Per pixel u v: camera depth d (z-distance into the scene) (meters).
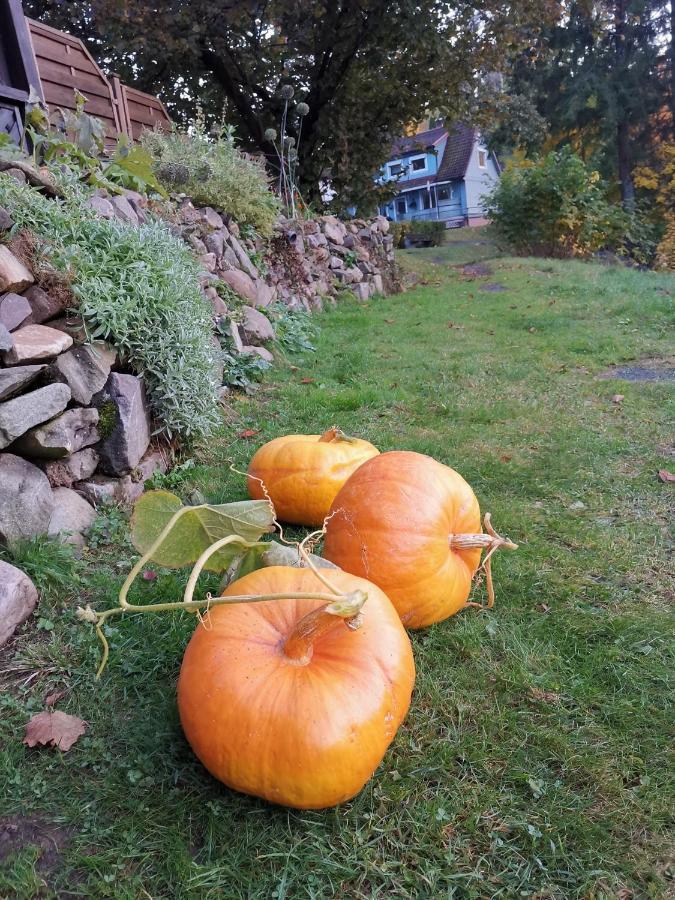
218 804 1.57
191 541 1.74
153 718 1.82
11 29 5.36
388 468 2.19
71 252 2.96
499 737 1.79
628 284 11.20
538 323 8.09
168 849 1.46
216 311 5.32
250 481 2.90
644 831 1.53
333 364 6.10
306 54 13.62
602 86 25.75
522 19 13.51
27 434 2.52
